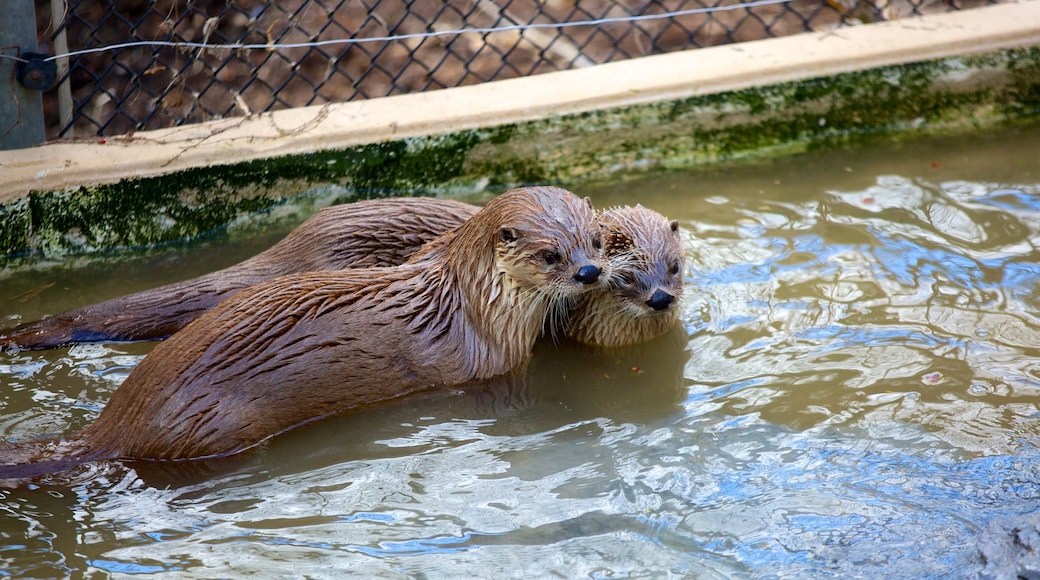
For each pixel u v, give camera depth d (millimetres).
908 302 5328
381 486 4250
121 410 4434
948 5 8148
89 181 6105
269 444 4547
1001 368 4770
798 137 7230
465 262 5020
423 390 4934
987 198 6293
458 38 7988
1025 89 7387
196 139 6387
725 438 4438
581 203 5035
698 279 5656
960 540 3719
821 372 4848
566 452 4441
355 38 7273
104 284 5844
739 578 3637
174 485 4262
